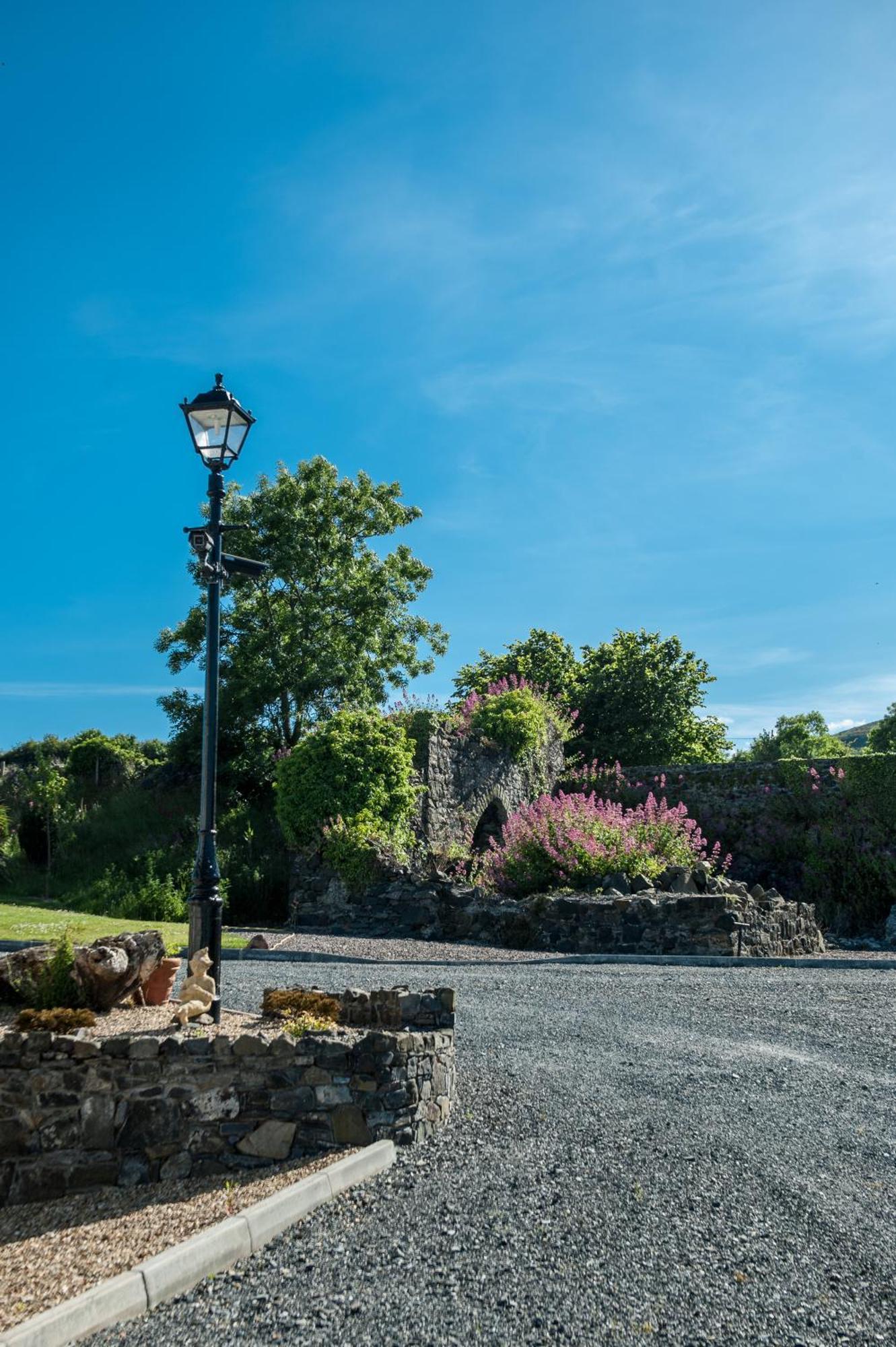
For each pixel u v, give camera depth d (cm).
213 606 703
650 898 1370
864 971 1172
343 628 2478
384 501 2641
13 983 605
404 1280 368
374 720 1817
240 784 2312
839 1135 519
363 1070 497
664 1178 457
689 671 3878
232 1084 495
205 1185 473
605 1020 795
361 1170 462
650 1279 365
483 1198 436
